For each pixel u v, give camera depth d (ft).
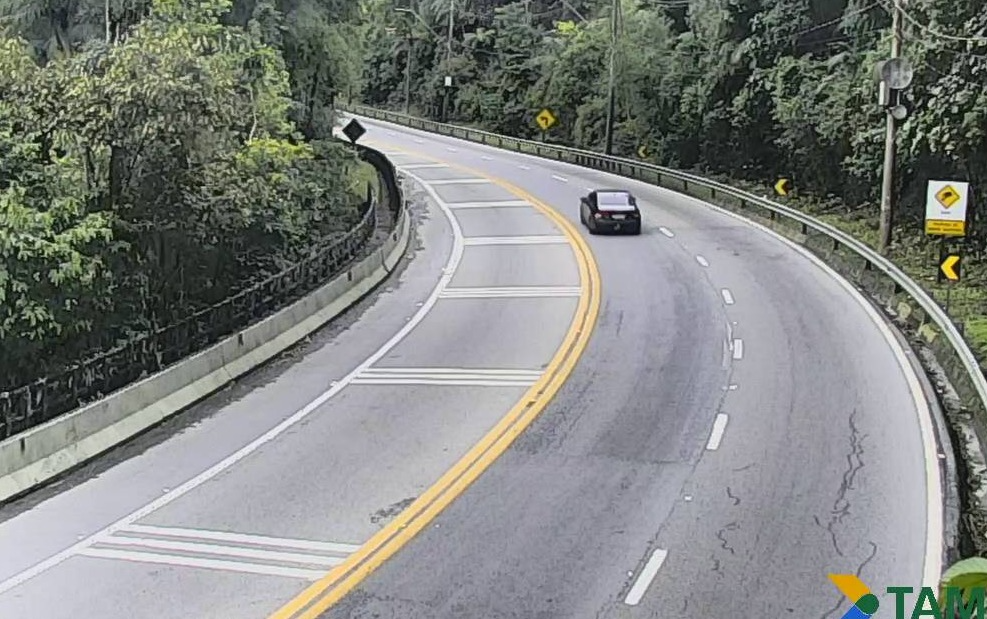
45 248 52.01
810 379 60.23
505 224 121.49
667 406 56.34
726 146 161.38
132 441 53.88
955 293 79.51
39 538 41.47
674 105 170.60
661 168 152.46
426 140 216.74
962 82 80.84
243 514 43.37
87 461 50.55
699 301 81.92
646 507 42.73
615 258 100.83
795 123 126.00
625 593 35.19
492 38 260.83
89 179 60.85
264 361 68.33
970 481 45.70
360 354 70.44
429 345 72.08
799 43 135.03
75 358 61.11
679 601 34.53
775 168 150.92
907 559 37.22
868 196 121.70
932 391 57.21
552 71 214.07
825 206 128.16
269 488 46.34
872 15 121.80
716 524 40.83
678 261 98.43
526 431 52.95
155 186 63.46
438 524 41.60
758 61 139.23
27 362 59.21
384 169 142.00
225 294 77.00
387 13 295.48
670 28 197.26
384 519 42.32
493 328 76.13
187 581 36.99
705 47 160.56
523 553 38.63
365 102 294.87
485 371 64.75
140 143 58.85
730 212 127.03
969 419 53.36
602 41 202.59
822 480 45.06
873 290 83.20
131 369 63.21
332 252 89.51
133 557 39.32
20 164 55.98
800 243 105.50
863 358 64.28
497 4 292.61
